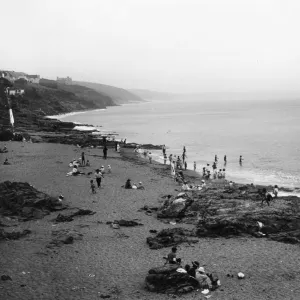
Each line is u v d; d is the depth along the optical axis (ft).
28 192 111.96
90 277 64.90
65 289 60.23
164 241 83.10
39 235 87.51
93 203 119.34
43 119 545.03
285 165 212.02
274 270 66.80
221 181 165.17
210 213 100.89
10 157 204.33
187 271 61.87
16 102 592.60
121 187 143.23
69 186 140.77
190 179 174.70
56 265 70.23
